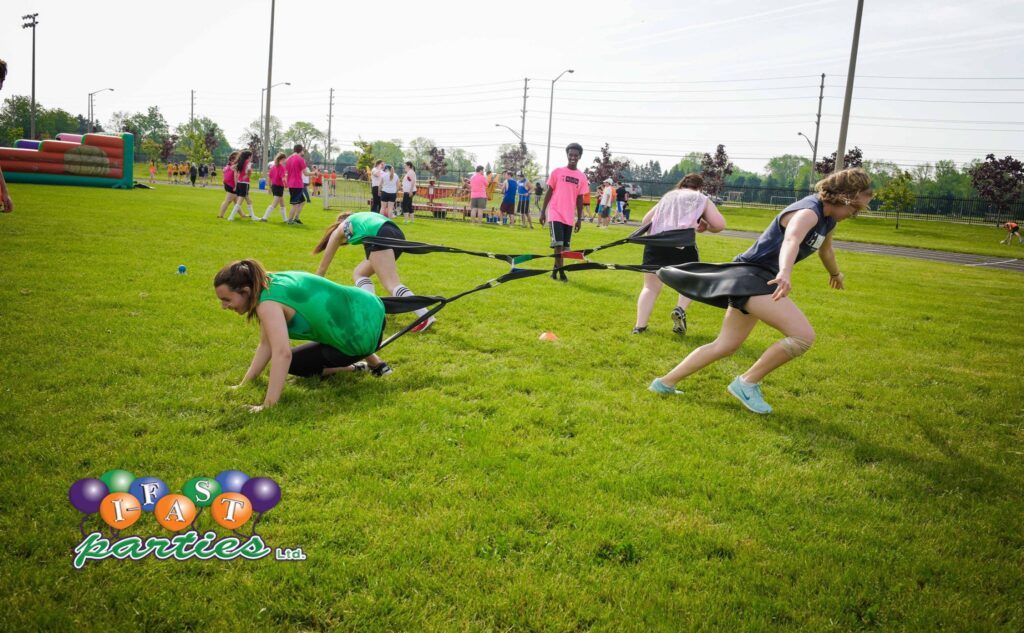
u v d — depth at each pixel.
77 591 2.27
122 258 8.30
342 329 4.29
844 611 2.45
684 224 6.36
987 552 2.90
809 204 4.13
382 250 6.39
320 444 3.46
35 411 3.63
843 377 5.54
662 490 3.26
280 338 3.94
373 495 3.00
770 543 2.86
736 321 4.46
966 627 2.38
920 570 2.72
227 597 2.31
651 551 2.73
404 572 2.47
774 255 4.33
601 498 3.12
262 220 15.16
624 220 31.33
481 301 7.49
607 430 3.96
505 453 3.53
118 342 4.90
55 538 2.54
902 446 4.09
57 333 5.00
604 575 2.55
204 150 60.44
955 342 7.17
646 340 6.27
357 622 2.22
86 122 91.75
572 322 6.79
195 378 4.31
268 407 3.88
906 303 9.82
